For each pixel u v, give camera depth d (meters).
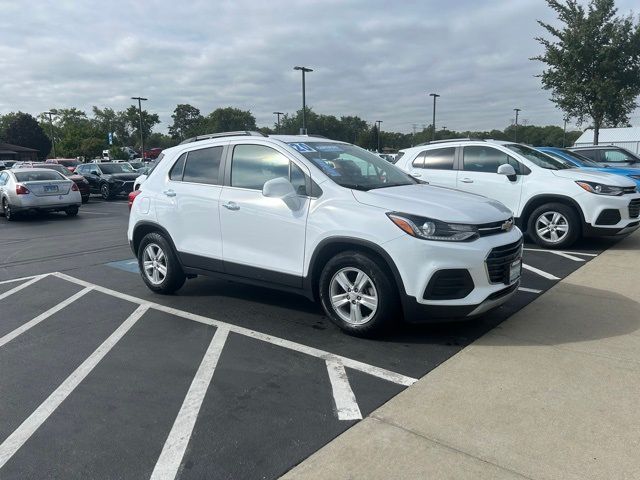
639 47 18.44
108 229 12.80
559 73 19.41
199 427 3.25
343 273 4.57
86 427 3.29
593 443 2.94
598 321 4.85
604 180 7.95
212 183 5.49
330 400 3.54
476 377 3.79
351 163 5.18
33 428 3.30
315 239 4.62
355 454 2.91
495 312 5.20
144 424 3.31
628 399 3.41
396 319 4.56
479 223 4.29
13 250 9.95
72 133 79.19
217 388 3.77
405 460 2.84
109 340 4.79
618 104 18.55
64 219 15.29
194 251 5.63
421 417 3.27
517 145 9.10
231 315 5.39
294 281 4.87
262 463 2.87
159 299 6.07
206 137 5.83
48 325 5.28
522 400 3.44
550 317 5.00
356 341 4.57
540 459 2.81
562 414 3.25
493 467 2.75
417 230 4.16
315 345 4.51
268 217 4.94
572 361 4.00
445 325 4.87
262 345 4.55
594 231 7.92
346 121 96.44
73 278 7.34
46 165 20.88
